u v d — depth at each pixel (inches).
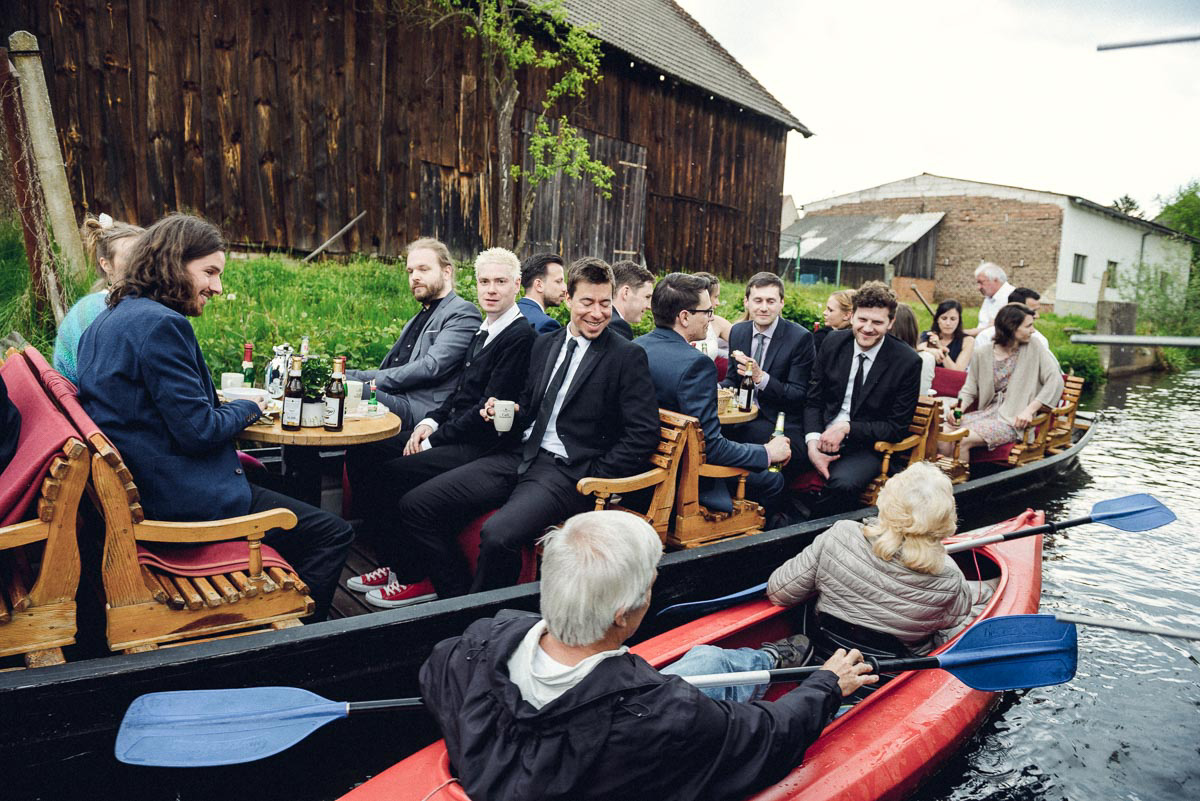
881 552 126.8
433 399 183.9
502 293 169.8
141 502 113.0
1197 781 134.5
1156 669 170.7
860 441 202.8
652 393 153.2
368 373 187.3
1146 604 202.2
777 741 84.0
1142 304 858.1
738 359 205.5
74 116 330.0
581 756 74.0
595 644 76.7
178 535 108.3
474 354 176.4
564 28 494.0
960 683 131.4
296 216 402.0
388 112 429.7
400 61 430.9
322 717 96.4
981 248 1190.9
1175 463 362.6
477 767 77.8
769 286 215.0
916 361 203.8
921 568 124.6
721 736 79.0
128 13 339.6
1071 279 1140.5
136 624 107.0
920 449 219.3
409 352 195.0
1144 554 237.9
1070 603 200.7
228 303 289.1
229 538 112.3
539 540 147.6
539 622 82.8
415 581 154.6
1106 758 139.3
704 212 647.1
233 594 112.5
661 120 591.8
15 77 237.3
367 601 152.9
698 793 78.4
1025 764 135.3
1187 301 834.8
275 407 148.6
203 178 369.4
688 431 160.2
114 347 110.6
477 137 472.4
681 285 169.9
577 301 150.3
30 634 101.1
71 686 97.3
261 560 117.1
